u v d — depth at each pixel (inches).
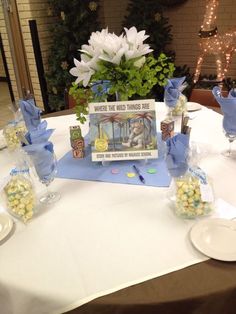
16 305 31.7
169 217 39.4
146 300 29.0
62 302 29.9
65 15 146.9
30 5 152.7
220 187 44.4
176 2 164.6
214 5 140.6
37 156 42.0
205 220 37.0
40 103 173.3
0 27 163.5
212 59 168.6
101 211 41.5
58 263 33.4
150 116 51.5
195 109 75.7
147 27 147.4
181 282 30.3
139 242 35.6
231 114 50.2
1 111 186.1
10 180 41.1
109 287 30.3
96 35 51.4
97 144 52.6
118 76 50.8
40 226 39.2
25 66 166.2
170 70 55.2
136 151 52.6
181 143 39.5
